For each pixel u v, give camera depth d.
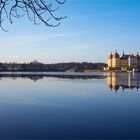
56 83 69.06
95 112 26.02
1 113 25.41
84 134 17.41
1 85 62.22
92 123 20.72
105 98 38.12
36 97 39.12
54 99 36.75
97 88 54.34
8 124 20.36
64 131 18.19
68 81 77.56
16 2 4.28
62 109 27.98
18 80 81.94
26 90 50.25
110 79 88.81
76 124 20.39
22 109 27.84
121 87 56.53
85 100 35.75
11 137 16.58
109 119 22.34
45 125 20.00
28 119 22.36
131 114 24.69
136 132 17.78
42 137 16.67
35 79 88.12
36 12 4.32
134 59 187.88
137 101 34.62
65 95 41.94
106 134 17.36
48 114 24.81
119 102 33.59
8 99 36.75
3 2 4.27
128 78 95.19
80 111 26.66
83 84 65.38
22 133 17.59
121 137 16.61
